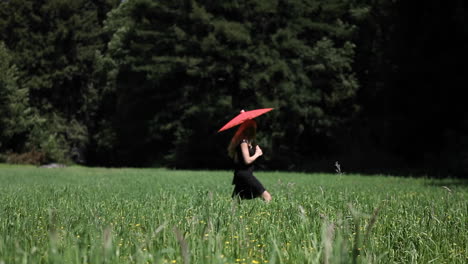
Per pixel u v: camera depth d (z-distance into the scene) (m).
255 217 5.39
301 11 37.34
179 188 11.91
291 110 35.59
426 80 28.70
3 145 47.22
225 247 3.60
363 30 37.62
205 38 35.78
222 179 17.94
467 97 28.03
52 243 2.61
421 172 25.98
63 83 55.53
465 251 4.11
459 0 26.39
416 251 3.96
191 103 37.62
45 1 54.12
